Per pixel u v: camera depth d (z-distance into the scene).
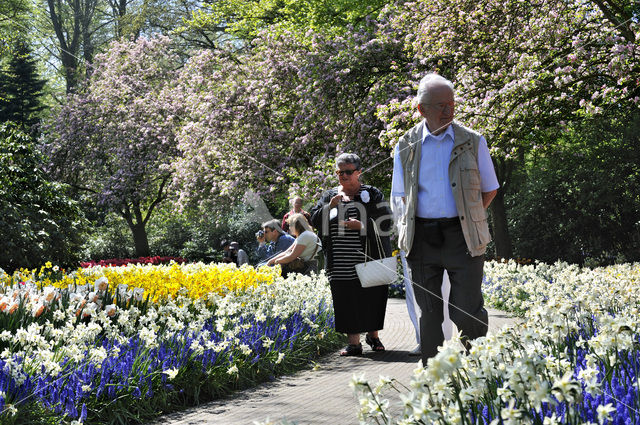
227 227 35.03
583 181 25.08
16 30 42.19
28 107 47.56
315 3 27.03
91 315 5.91
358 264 7.57
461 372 3.31
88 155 36.62
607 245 25.62
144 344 5.78
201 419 4.95
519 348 3.61
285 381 6.49
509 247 24.02
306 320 8.04
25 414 4.19
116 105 37.00
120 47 39.53
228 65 27.64
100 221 41.16
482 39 16.09
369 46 20.47
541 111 13.37
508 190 29.41
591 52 12.96
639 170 24.12
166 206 36.53
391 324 10.83
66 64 50.00
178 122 33.44
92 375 4.85
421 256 4.84
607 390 3.14
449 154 4.76
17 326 5.70
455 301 4.75
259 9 32.28
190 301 7.35
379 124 19.72
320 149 22.78
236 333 6.52
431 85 4.76
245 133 25.20
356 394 2.94
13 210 15.24
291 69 24.09
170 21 43.94
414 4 17.56
